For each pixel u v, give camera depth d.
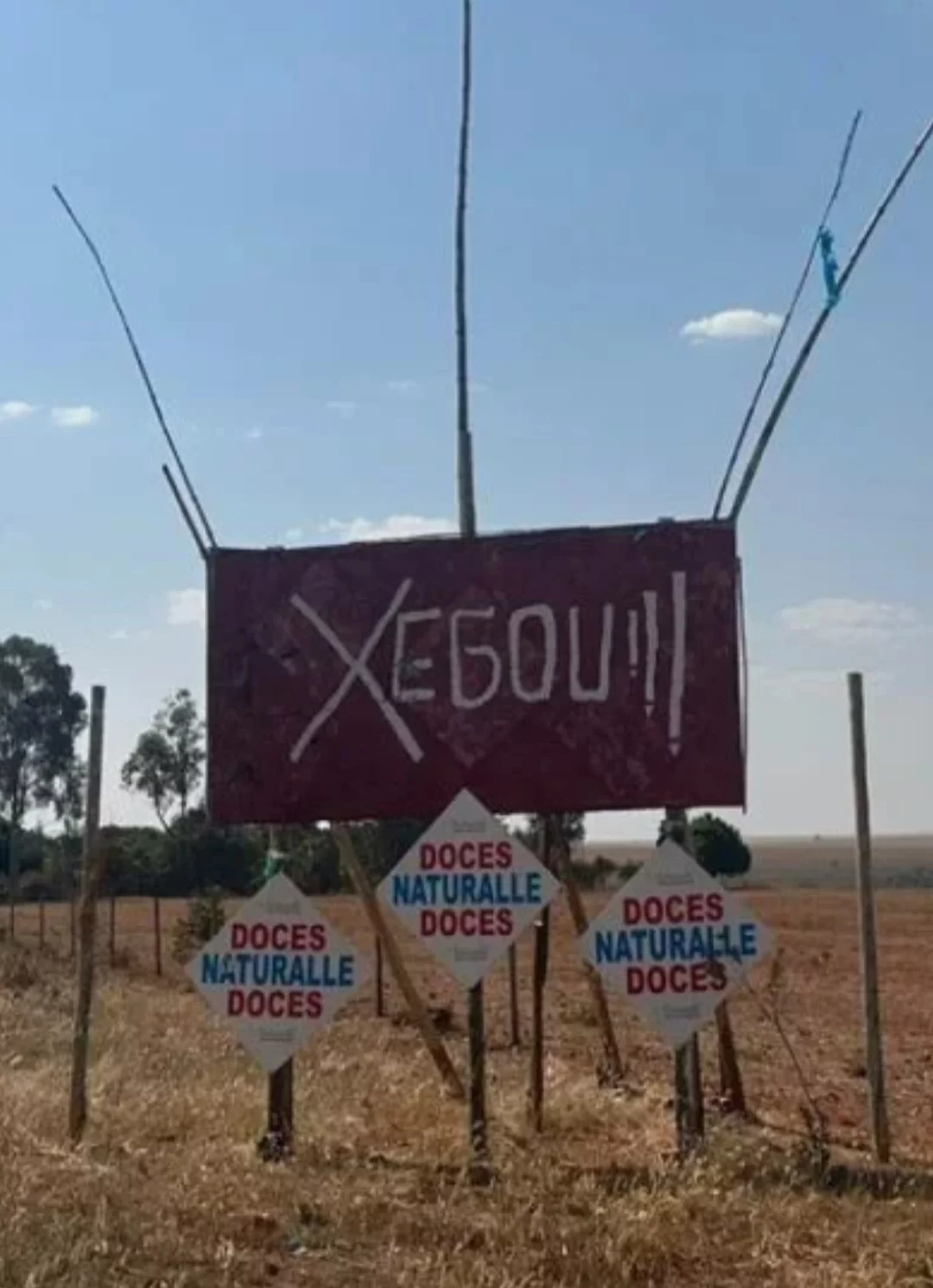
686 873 10.81
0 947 35.97
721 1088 13.26
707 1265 8.50
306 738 11.35
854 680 11.54
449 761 11.14
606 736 10.95
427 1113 12.27
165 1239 8.69
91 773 11.84
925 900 69.31
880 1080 11.30
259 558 11.52
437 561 11.28
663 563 10.96
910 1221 9.18
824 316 10.80
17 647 79.81
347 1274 8.34
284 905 11.28
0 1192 9.29
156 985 28.66
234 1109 12.26
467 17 12.14
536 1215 9.02
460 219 11.91
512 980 18.23
